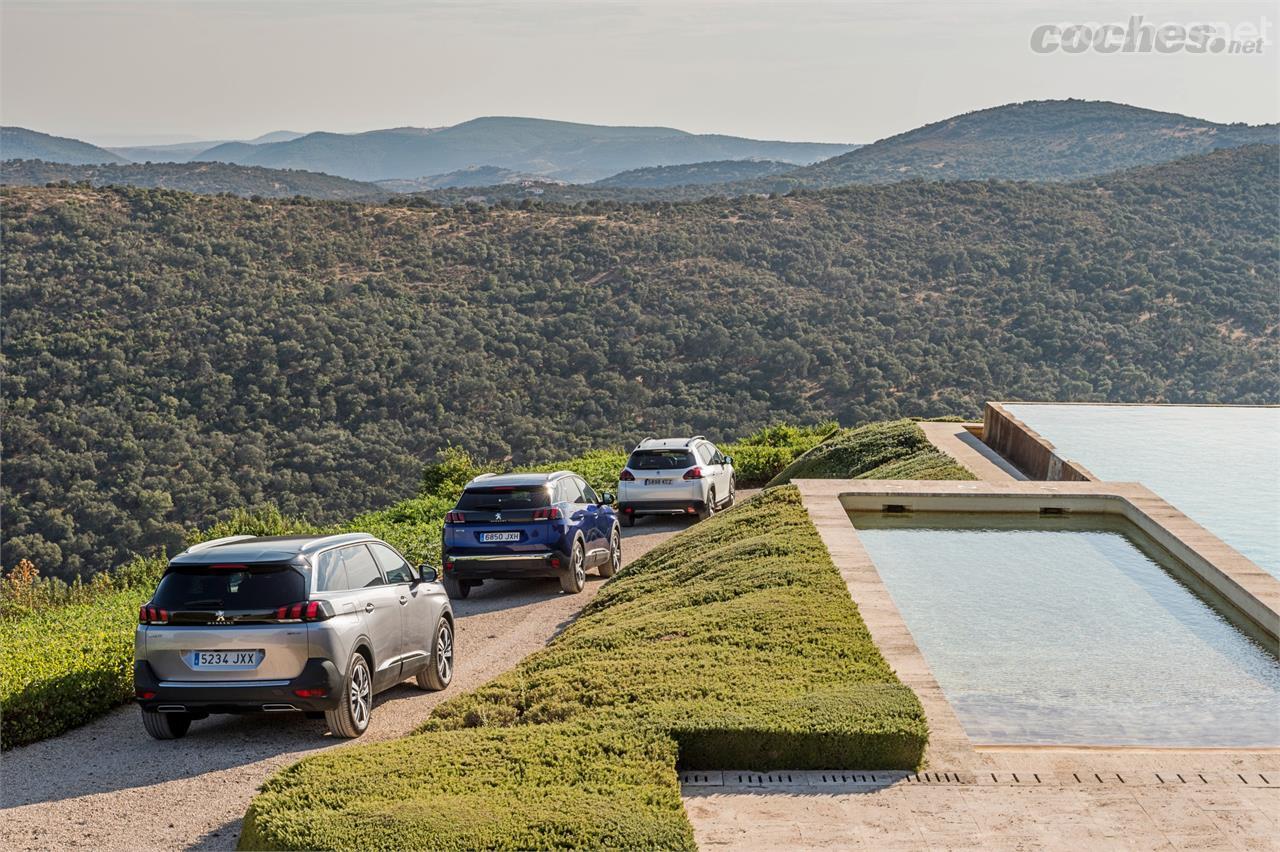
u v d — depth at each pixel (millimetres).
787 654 9789
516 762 7449
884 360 118500
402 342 111000
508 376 112188
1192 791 7270
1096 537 16078
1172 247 155125
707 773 7680
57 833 7781
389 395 101188
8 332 98688
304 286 122438
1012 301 139375
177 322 104125
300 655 9578
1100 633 11273
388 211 152875
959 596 12781
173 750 9891
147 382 94875
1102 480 20438
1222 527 16516
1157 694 9438
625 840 6230
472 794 6922
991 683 9742
